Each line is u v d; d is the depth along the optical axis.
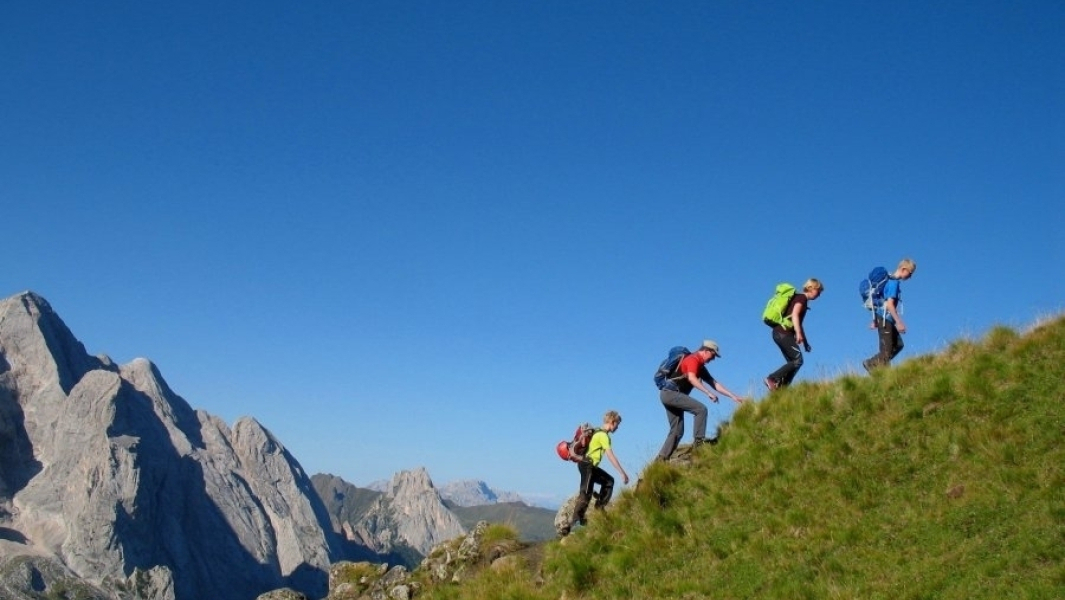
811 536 13.04
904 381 16.02
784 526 13.56
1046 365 14.38
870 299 17.69
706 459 16.67
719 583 12.98
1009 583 10.32
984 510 11.86
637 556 14.72
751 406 17.56
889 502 13.09
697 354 17.61
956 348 16.72
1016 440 12.99
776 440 16.08
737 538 13.82
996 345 16.02
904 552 11.82
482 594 16.25
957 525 11.87
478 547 19.53
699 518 14.97
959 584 10.66
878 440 14.64
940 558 11.33
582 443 17.27
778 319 18.02
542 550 17.97
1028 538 10.90
